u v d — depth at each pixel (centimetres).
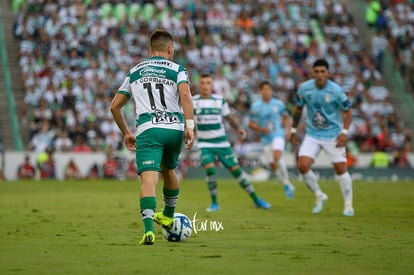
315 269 2222
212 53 11731
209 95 5122
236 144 10144
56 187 7675
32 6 11550
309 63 12094
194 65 11494
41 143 9919
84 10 11700
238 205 5328
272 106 6384
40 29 11338
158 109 2802
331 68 12131
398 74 12338
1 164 9562
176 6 12338
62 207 4950
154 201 2778
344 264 2328
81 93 10631
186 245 2812
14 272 2138
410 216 4356
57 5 11631
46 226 3588
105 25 11675
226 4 12569
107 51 11338
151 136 2781
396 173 10206
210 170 4925
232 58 11806
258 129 6312
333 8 13075
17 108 10694
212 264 2308
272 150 6381
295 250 2680
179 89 2805
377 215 4431
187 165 9869
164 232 2944
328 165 10144
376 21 13075
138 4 12162
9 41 11431
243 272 2158
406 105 12025
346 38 12800
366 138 10975
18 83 10994
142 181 2794
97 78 10881
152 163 2770
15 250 2622
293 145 4725
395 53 12525
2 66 11100
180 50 11675
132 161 9881
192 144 2789
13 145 10312
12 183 8462
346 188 4456
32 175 9462
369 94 11900
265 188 7819
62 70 10838
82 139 9919
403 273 2156
